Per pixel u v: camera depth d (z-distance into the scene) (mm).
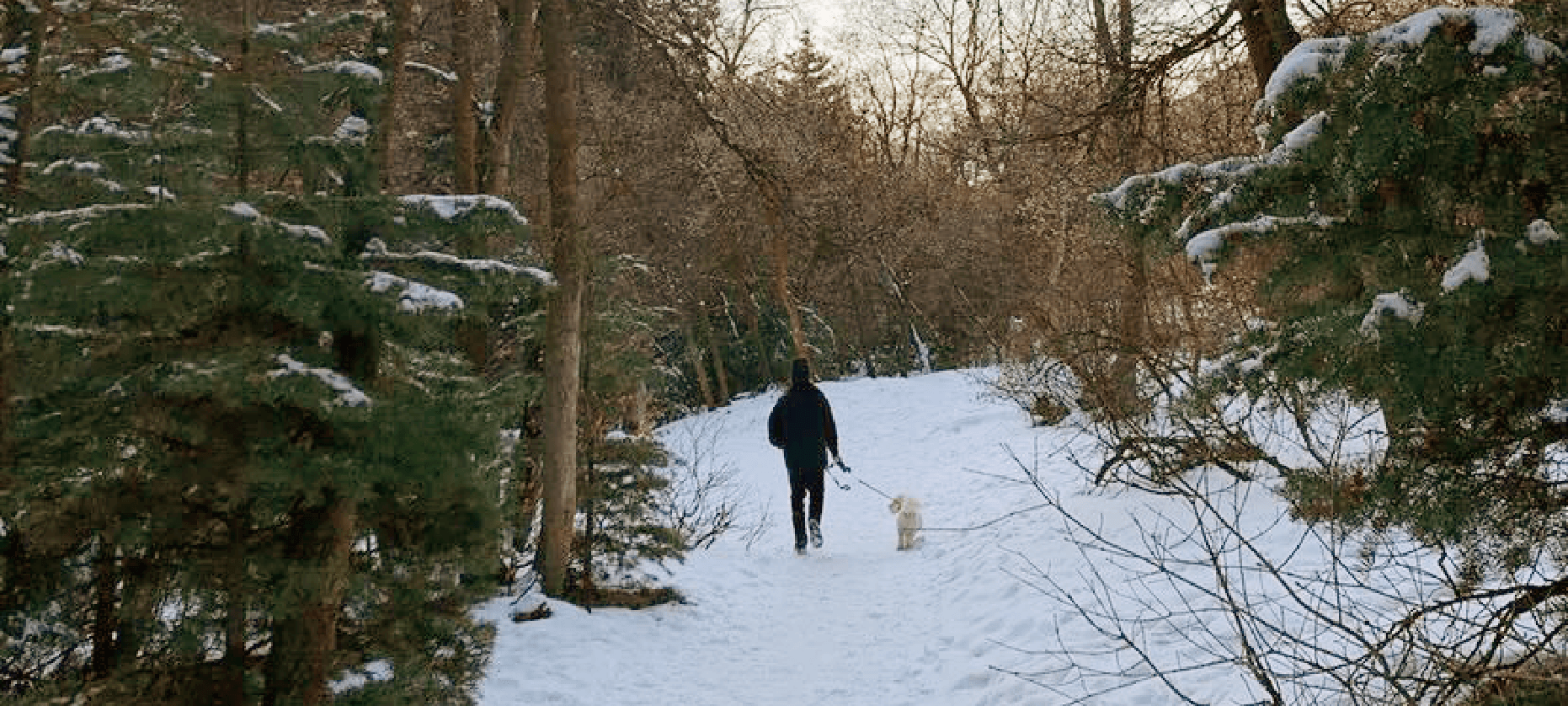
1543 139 2688
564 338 7918
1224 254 3227
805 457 10438
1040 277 15141
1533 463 2785
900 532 10180
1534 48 2619
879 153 37312
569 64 8062
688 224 25078
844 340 35188
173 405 3773
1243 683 4418
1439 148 2738
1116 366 8875
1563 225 2547
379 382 4219
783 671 6664
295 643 3988
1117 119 8430
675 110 13586
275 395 3670
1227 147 7770
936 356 33562
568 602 7816
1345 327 2836
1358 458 4086
